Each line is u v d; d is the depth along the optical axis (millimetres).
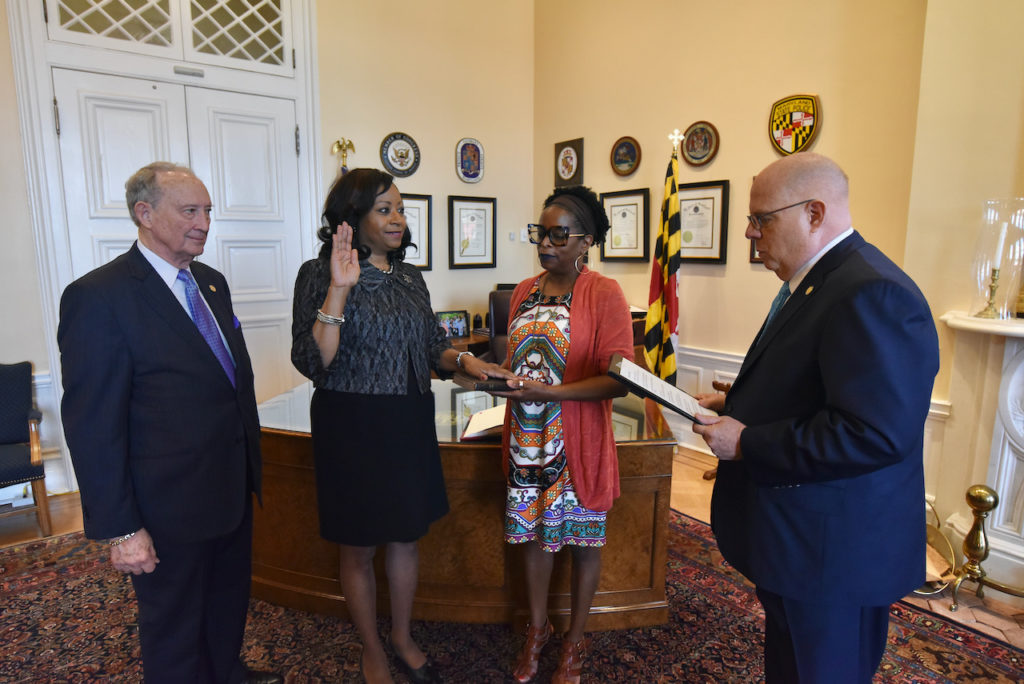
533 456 1759
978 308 2459
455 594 2158
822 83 3275
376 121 4344
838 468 1063
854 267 1120
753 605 2307
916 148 2600
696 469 3771
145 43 3447
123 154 3459
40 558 2697
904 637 2135
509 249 5199
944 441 2635
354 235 1593
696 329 4062
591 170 4723
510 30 4969
